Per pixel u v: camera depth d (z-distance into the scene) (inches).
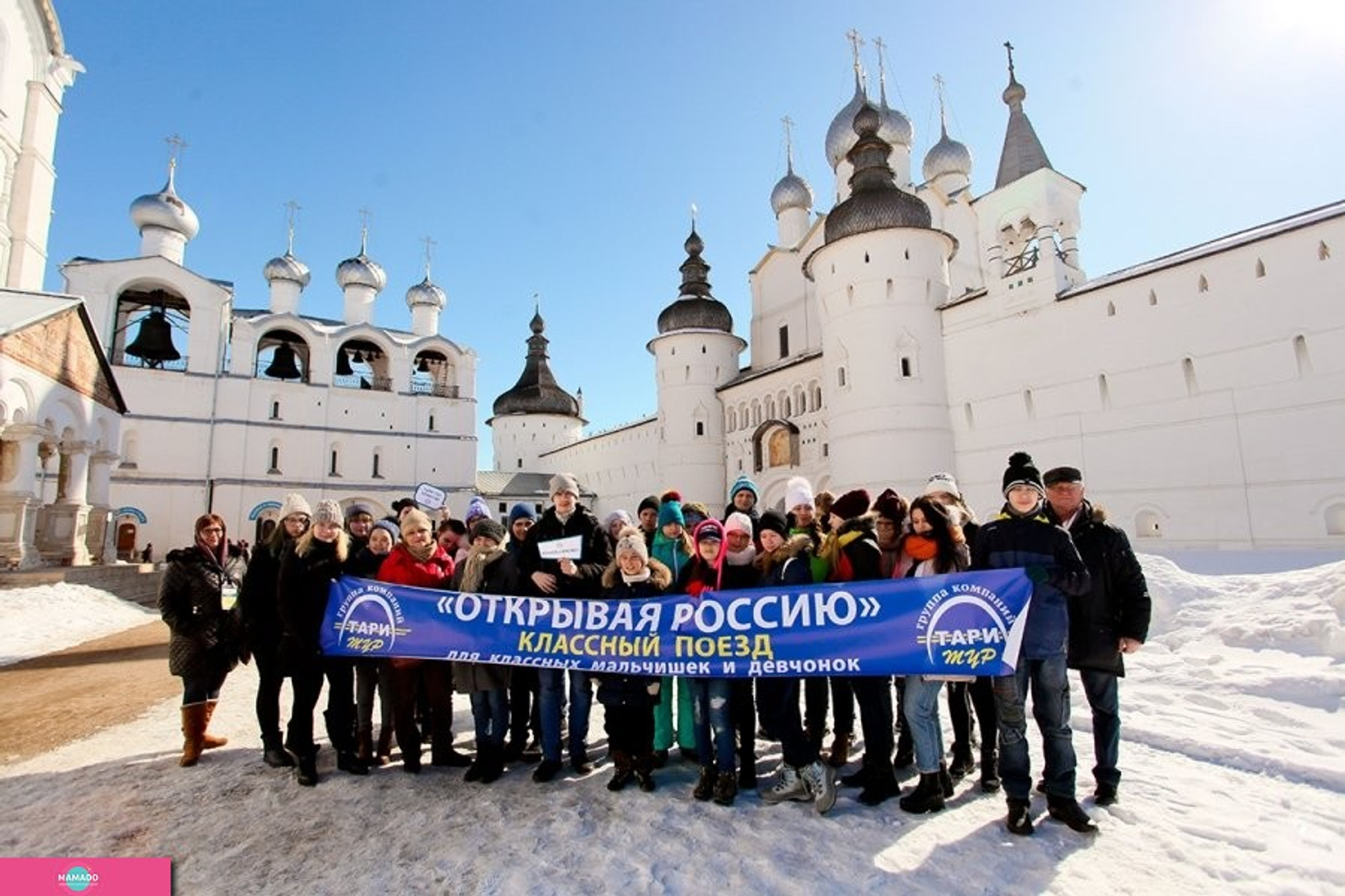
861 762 236.8
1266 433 755.4
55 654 452.1
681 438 1649.9
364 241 1958.7
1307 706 244.7
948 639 186.4
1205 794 190.5
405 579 239.3
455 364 1859.0
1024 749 177.6
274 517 242.7
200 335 1565.0
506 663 217.2
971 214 1505.9
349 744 225.6
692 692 214.2
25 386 671.8
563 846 169.6
